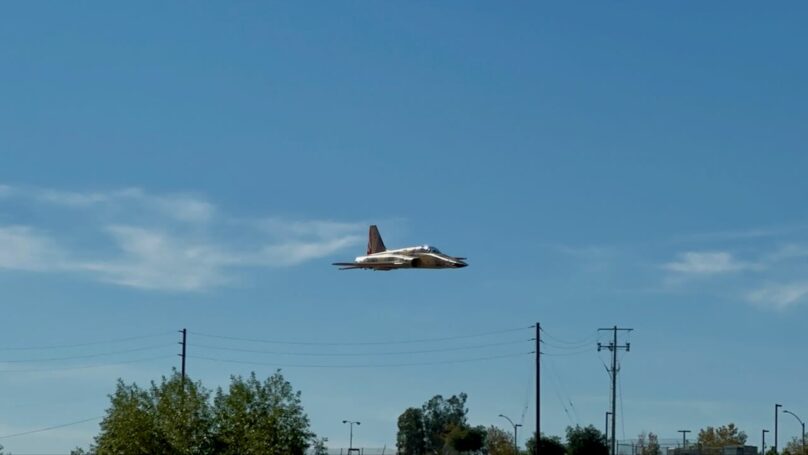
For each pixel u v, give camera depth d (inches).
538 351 5034.5
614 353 6097.4
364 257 3951.8
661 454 6063.0
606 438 6284.5
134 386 3767.2
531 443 6323.8
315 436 3732.8
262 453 3553.2
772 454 6304.1
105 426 3686.0
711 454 5999.0
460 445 7253.9
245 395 3688.5
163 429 3639.3
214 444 3644.2
